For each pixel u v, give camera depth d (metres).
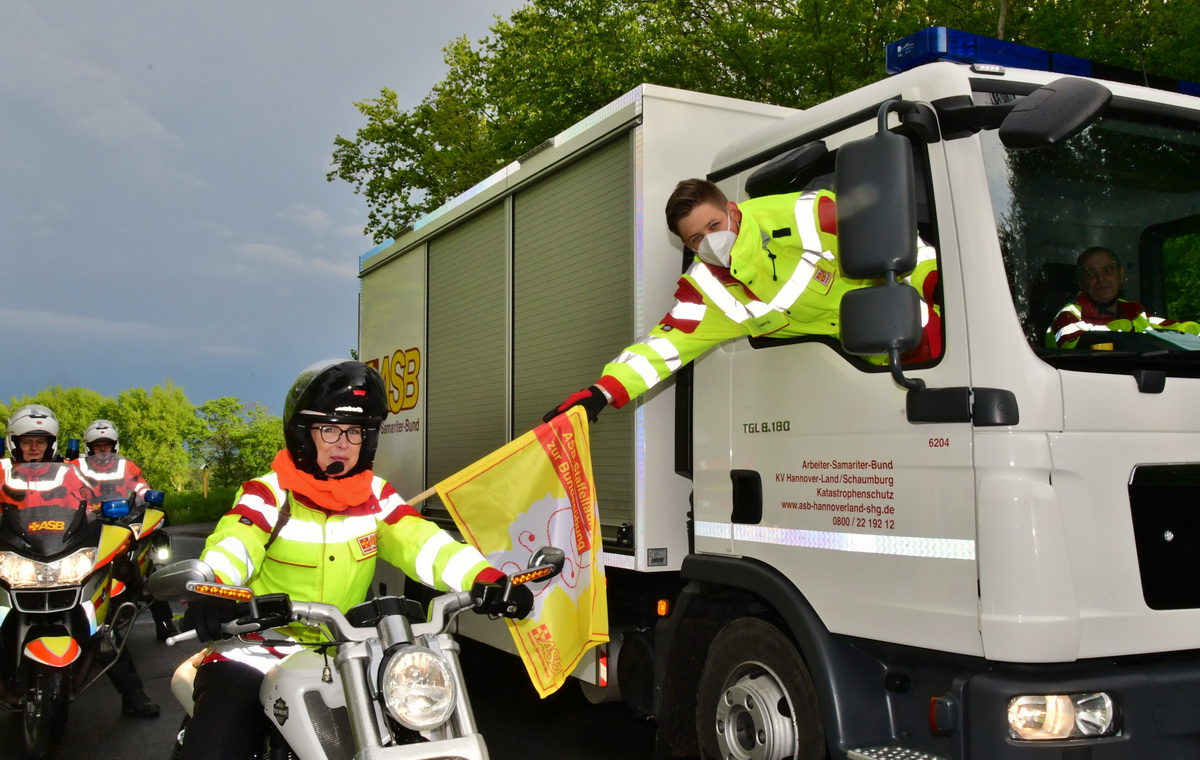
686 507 4.75
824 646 3.75
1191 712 3.26
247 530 2.88
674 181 4.82
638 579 5.06
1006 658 3.11
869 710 3.70
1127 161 3.78
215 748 2.78
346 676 2.48
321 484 2.96
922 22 12.35
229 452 74.06
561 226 5.54
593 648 5.15
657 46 14.96
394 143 27.97
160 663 8.88
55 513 5.96
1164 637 3.29
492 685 7.44
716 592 4.48
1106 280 3.57
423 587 7.14
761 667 4.12
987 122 3.45
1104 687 3.13
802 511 3.92
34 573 5.79
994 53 3.96
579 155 5.32
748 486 4.22
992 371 3.28
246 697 2.86
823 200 3.86
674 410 4.77
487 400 6.39
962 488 3.29
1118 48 10.52
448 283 7.11
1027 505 3.14
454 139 26.39
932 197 3.55
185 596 2.47
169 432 76.38
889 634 3.51
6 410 85.19
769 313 3.97
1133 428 3.34
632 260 4.80
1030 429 3.20
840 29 13.11
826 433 3.83
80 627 5.93
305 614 2.54
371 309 8.80
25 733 5.77
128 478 8.71
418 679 2.38
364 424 2.94
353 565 3.02
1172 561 3.35
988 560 3.17
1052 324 3.38
